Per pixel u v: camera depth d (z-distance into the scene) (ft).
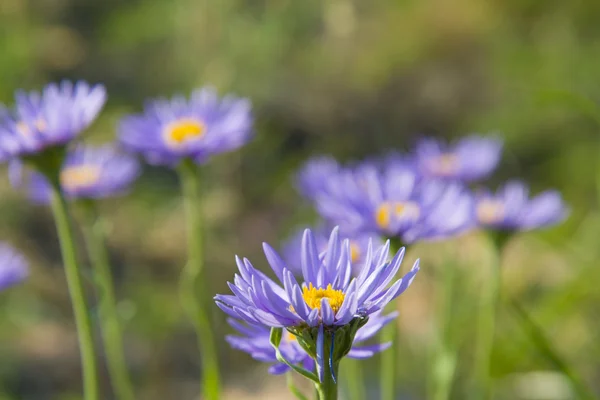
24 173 1.96
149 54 4.34
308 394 1.91
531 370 1.95
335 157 4.11
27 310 2.90
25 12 4.23
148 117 1.74
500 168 3.50
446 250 1.77
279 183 3.65
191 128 1.71
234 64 3.62
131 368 2.48
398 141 4.26
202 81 3.56
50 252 3.31
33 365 2.60
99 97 1.57
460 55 4.38
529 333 1.62
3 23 4.18
